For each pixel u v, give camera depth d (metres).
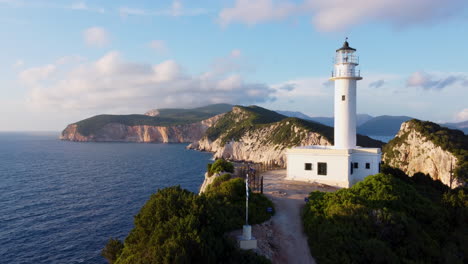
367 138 133.50
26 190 73.88
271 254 20.34
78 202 62.44
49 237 44.19
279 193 32.84
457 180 58.88
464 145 69.88
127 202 62.72
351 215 22.03
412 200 27.84
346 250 19.22
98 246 41.53
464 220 27.91
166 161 139.62
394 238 21.33
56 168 114.31
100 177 94.12
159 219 19.45
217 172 44.25
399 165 83.12
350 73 39.31
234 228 22.09
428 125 83.75
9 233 45.38
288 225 24.98
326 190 34.53
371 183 29.22
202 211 19.36
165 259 15.27
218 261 17.41
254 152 150.75
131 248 19.69
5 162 133.38
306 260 20.45
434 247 22.30
